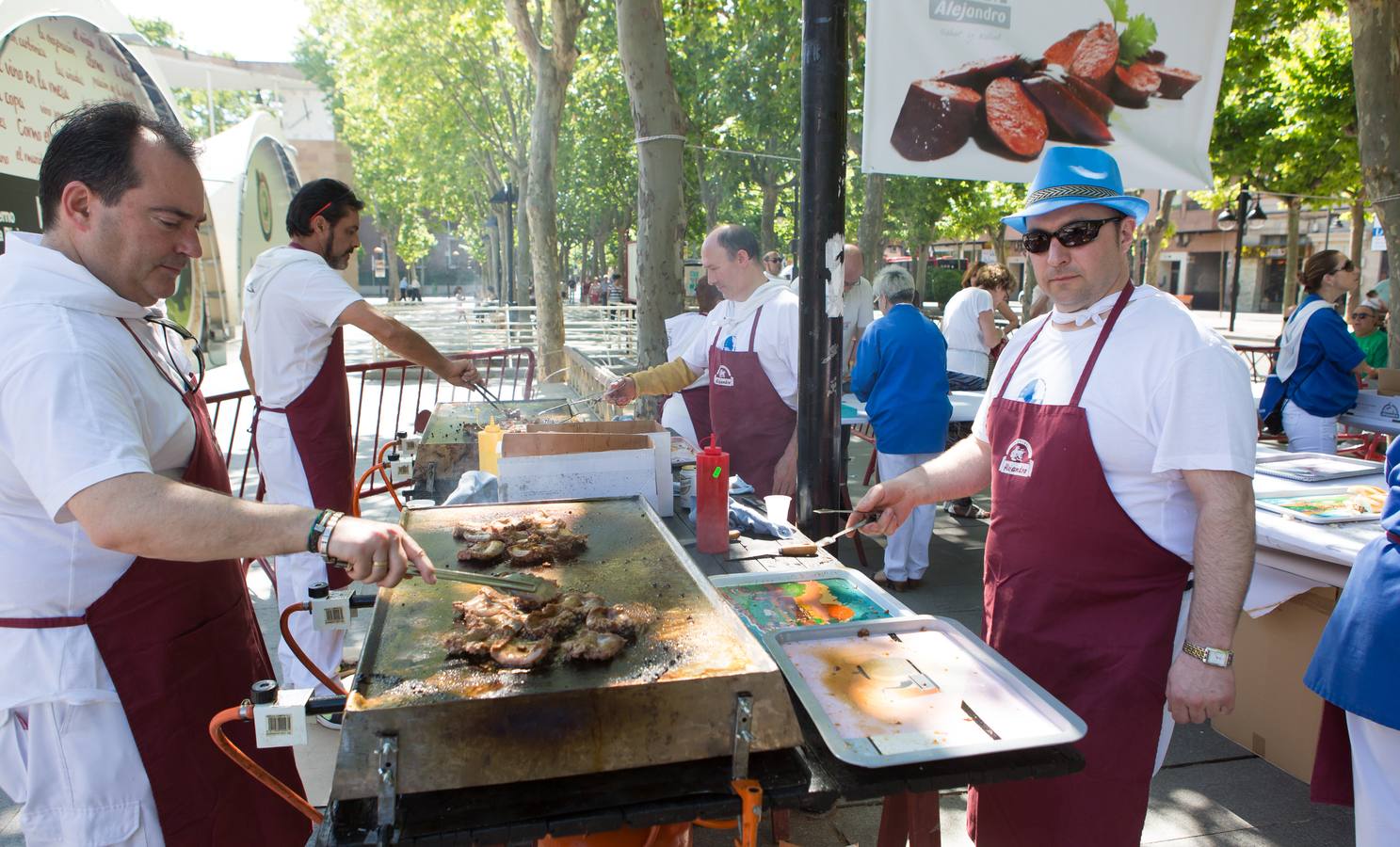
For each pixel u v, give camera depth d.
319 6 21.77
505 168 25.45
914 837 1.90
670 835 1.80
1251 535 1.71
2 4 6.93
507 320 18.73
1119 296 1.90
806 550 2.41
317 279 3.09
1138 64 4.00
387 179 34.84
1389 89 6.73
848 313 7.70
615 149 24.98
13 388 1.36
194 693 1.70
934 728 1.46
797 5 16.42
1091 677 1.87
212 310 17.14
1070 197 1.85
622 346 18.25
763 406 3.69
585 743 1.27
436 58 20.30
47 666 1.53
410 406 11.08
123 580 1.59
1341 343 5.40
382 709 1.22
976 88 3.81
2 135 7.31
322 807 2.72
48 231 1.56
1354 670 1.96
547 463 2.61
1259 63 13.42
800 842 2.67
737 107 17.83
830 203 2.59
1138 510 1.83
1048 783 1.91
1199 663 1.71
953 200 22.53
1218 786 3.01
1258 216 22.78
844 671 1.67
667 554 2.04
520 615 1.59
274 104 32.41
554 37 11.00
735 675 1.33
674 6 13.92
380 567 1.42
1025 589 1.97
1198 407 1.70
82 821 1.58
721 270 3.79
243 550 1.38
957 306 6.94
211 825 1.72
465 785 1.23
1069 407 1.88
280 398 3.19
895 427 4.68
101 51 9.30
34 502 1.50
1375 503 3.00
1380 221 7.00
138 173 1.50
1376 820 1.99
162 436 1.64
